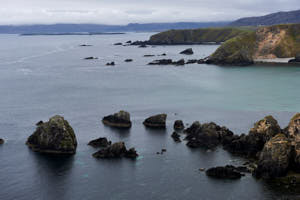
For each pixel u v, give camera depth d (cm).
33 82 17700
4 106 12400
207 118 10812
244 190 6178
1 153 7956
